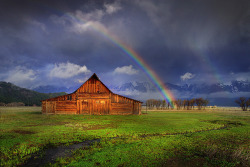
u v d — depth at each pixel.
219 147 14.87
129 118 39.50
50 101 48.09
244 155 12.93
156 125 27.94
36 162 11.63
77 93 48.84
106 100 49.44
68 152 13.68
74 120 34.00
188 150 14.03
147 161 11.59
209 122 34.03
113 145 15.35
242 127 27.58
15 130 21.80
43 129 22.72
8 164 11.00
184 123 31.28
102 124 28.73
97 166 10.75
